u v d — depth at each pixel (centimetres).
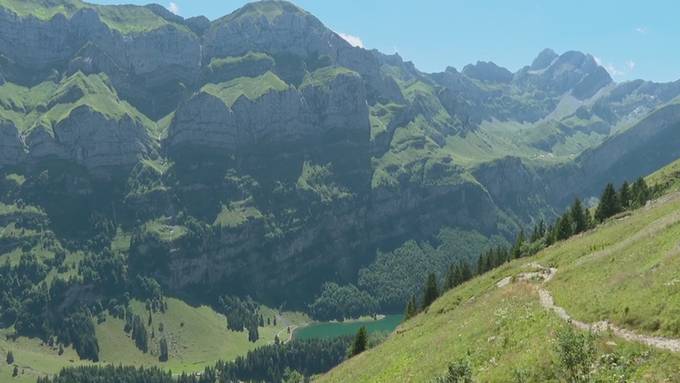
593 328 4272
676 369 3128
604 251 7156
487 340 5166
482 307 7306
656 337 3731
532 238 17338
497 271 10350
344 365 8712
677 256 4878
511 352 4484
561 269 7538
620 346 3566
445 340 6166
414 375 5362
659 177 15950
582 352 3161
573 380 3150
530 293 6738
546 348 3959
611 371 3278
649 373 3188
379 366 6756
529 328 4900
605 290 5153
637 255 5978
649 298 4231
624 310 4300
